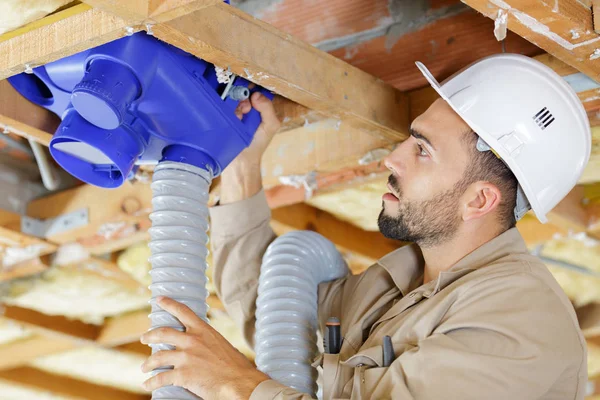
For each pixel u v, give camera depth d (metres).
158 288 2.06
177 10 1.80
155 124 2.09
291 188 3.07
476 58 2.69
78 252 3.43
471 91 2.19
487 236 2.20
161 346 2.04
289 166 2.88
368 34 2.85
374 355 2.04
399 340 2.05
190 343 1.99
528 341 1.90
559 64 2.43
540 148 2.17
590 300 3.99
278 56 2.18
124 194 3.23
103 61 1.99
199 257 2.11
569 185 2.26
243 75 2.15
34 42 1.99
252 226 2.54
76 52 1.96
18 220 3.34
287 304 2.35
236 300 2.54
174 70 2.04
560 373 1.92
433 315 2.03
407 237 2.21
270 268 2.41
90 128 2.02
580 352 1.97
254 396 1.90
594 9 2.01
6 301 4.10
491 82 2.19
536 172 2.18
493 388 1.87
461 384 1.87
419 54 2.76
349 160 2.77
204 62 2.13
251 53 2.09
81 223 3.30
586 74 2.22
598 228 3.26
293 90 2.25
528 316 1.94
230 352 2.01
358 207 3.42
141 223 3.25
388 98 2.59
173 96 2.05
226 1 2.21
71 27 1.94
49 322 4.26
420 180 2.18
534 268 2.10
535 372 1.89
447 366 1.89
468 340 1.93
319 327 2.50
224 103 2.16
